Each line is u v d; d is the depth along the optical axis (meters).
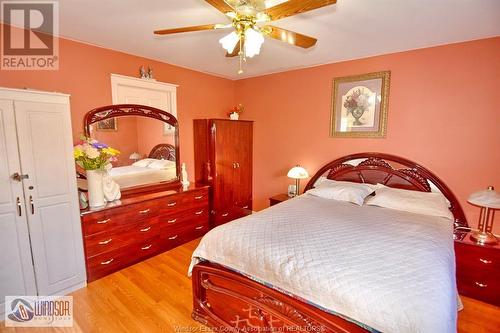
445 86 2.71
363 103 3.23
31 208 2.07
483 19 2.11
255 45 1.66
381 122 3.12
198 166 3.95
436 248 1.73
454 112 2.69
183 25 2.30
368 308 1.24
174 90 3.56
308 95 3.70
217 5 1.46
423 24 2.23
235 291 1.81
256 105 4.30
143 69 3.21
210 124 3.70
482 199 2.19
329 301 1.37
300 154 3.87
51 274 2.21
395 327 1.15
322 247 1.72
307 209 2.60
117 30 2.41
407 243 1.79
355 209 2.64
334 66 3.42
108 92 2.94
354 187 3.00
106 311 2.10
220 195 3.87
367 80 3.17
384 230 2.04
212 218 3.83
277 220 2.24
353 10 1.99
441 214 2.42
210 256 1.96
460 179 2.71
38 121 2.06
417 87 2.87
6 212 1.96
